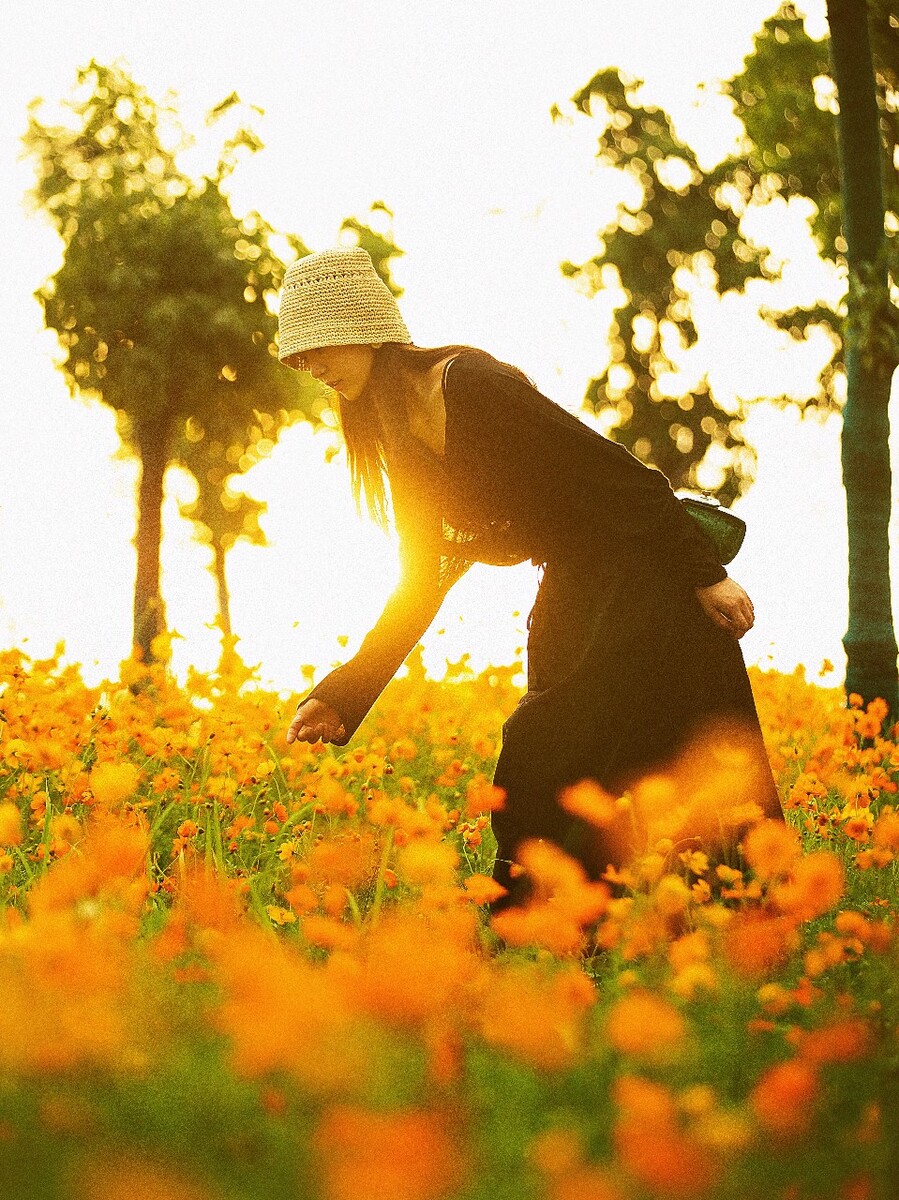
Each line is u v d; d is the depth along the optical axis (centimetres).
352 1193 116
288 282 385
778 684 782
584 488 371
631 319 2433
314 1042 157
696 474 2448
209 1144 163
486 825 391
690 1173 135
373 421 393
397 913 268
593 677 370
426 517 379
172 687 630
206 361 1805
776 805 370
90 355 1822
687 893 249
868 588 771
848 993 245
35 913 195
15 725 492
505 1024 180
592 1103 184
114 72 1856
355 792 483
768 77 1091
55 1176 150
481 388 368
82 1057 167
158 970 210
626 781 364
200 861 382
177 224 1811
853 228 782
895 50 877
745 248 2323
